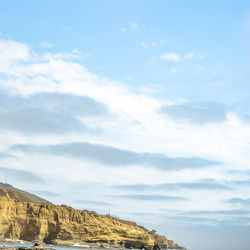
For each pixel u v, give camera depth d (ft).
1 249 489.67
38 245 554.46
